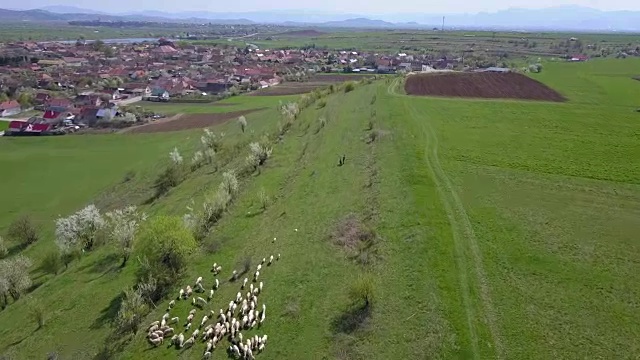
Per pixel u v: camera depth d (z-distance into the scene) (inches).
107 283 1972.2
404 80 5275.6
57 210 3176.7
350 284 1657.2
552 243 1777.8
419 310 1464.1
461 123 3395.7
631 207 2049.7
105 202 3211.1
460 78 5359.3
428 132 3147.1
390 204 2137.1
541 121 3432.6
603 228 1877.5
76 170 3927.2
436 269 1638.8
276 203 2412.6
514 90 4726.9
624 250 1715.1
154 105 6589.6
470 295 1504.7
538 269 1622.8
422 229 1883.6
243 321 1539.1
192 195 2800.2
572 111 3720.5
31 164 4101.9
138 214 2691.9
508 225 1916.8
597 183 2309.3
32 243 2716.5
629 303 1439.5
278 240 2037.4
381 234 1918.1
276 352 1411.2
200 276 1855.3
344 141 3171.8
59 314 1834.4
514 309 1437.0
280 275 1777.8
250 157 2999.5
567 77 5718.5
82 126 5388.8
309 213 2236.7
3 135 5123.0
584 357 1251.8
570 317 1393.9
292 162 2992.1
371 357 1326.3
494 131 3193.9
